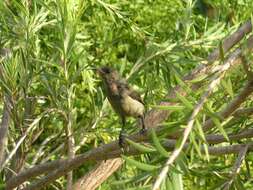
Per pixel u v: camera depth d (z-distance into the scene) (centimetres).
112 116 1311
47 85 1129
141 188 600
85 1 1141
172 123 629
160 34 1578
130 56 1631
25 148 1181
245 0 1320
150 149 628
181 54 1220
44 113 1095
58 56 1170
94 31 1566
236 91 1050
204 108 609
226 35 1192
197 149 597
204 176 796
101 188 1217
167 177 627
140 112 1072
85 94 1552
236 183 738
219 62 706
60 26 1098
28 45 1170
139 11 1636
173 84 1280
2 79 1120
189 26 1249
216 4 1416
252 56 691
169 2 1653
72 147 1133
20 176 1103
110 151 948
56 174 1059
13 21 1240
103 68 1080
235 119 905
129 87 1070
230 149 885
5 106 1231
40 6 1336
